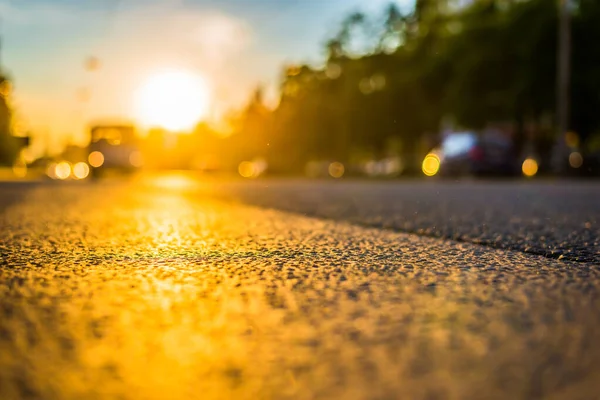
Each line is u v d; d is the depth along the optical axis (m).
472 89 36.91
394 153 57.16
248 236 6.37
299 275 3.93
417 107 47.59
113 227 7.44
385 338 2.48
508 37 35.84
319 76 58.12
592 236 6.11
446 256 4.77
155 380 2.01
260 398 1.86
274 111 60.66
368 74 50.22
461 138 30.23
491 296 3.27
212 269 4.20
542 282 3.66
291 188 19.55
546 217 8.41
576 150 32.62
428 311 2.94
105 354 2.29
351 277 3.85
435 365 2.14
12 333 2.58
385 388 1.92
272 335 2.53
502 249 5.19
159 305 3.09
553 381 1.98
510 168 29.44
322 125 56.31
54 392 1.91
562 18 30.02
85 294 3.36
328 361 2.19
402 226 7.32
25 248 5.40
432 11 46.25
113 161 34.66
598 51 34.12
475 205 10.96
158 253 5.07
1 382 2.00
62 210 10.37
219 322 2.74
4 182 25.36
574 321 2.74
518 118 36.59
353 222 8.02
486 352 2.29
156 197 14.60
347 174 51.75
